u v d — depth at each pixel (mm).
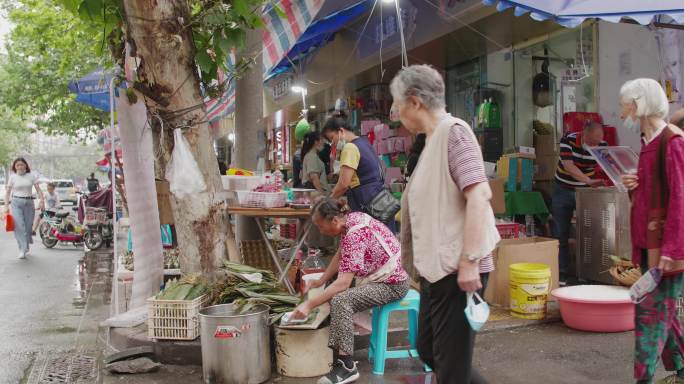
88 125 18156
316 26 7746
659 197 2922
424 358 2693
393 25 8625
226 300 4391
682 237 2775
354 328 4535
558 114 7711
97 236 12039
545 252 5395
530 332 4625
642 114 2957
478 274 2262
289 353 3834
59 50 14680
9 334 5383
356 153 4988
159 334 4176
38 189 11203
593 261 5859
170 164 4883
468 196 2275
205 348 3711
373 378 3768
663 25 5129
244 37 4902
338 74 10383
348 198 5160
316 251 7332
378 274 3744
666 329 2965
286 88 12820
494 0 4645
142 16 4566
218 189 4949
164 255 6836
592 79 6941
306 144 8719
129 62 4711
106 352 4613
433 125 2486
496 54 8320
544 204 7238
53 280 8312
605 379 3615
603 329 4531
